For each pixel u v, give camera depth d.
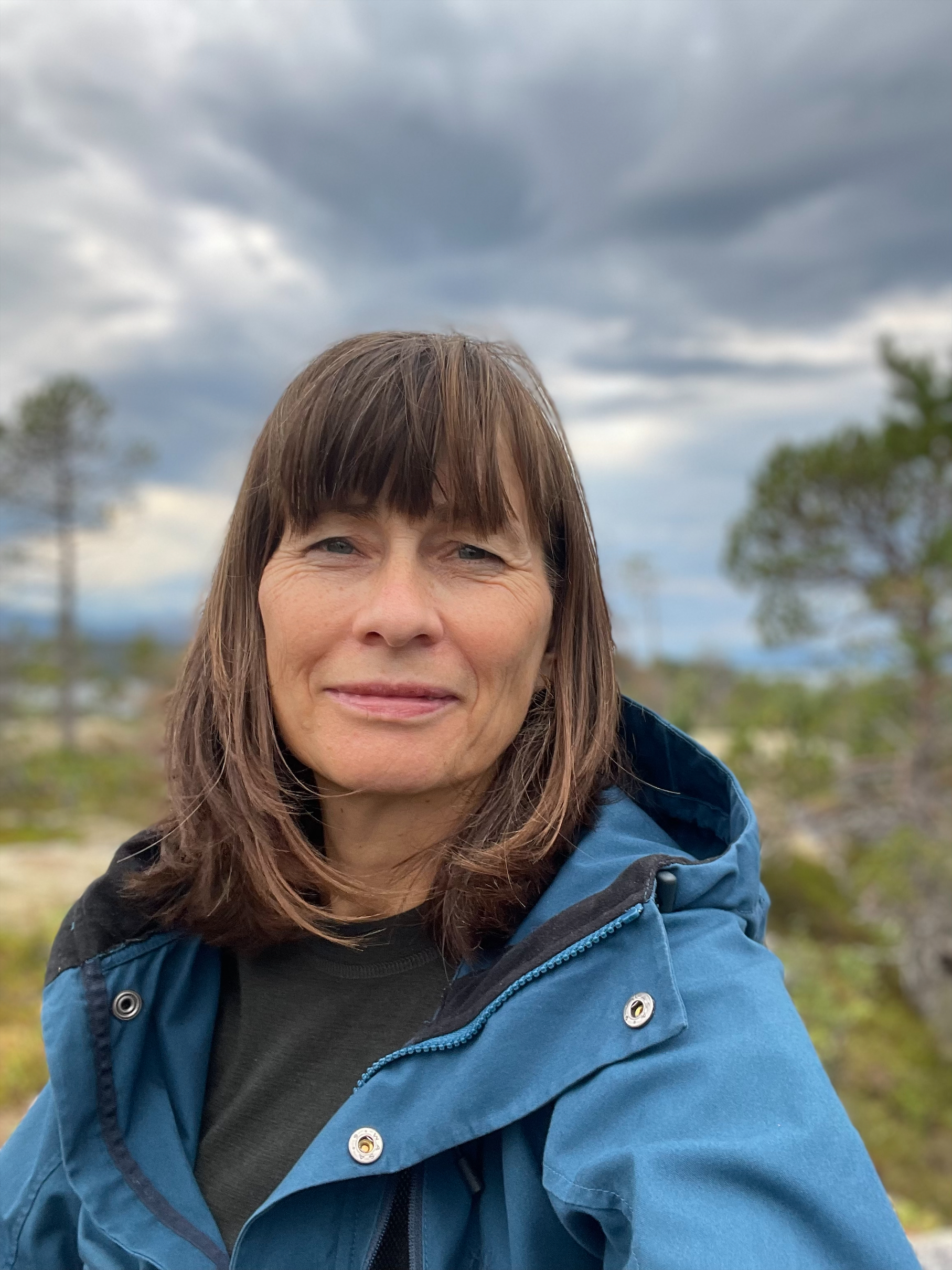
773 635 14.05
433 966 1.02
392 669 0.96
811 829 14.23
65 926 1.18
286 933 1.08
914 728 13.11
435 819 1.06
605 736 1.07
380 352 1.02
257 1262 0.90
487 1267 0.88
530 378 1.14
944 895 12.51
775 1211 0.71
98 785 20.22
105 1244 1.08
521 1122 0.88
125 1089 1.11
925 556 12.55
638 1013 0.83
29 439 24.97
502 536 1.00
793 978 11.00
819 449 13.70
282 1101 1.04
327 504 0.99
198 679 1.24
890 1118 9.67
